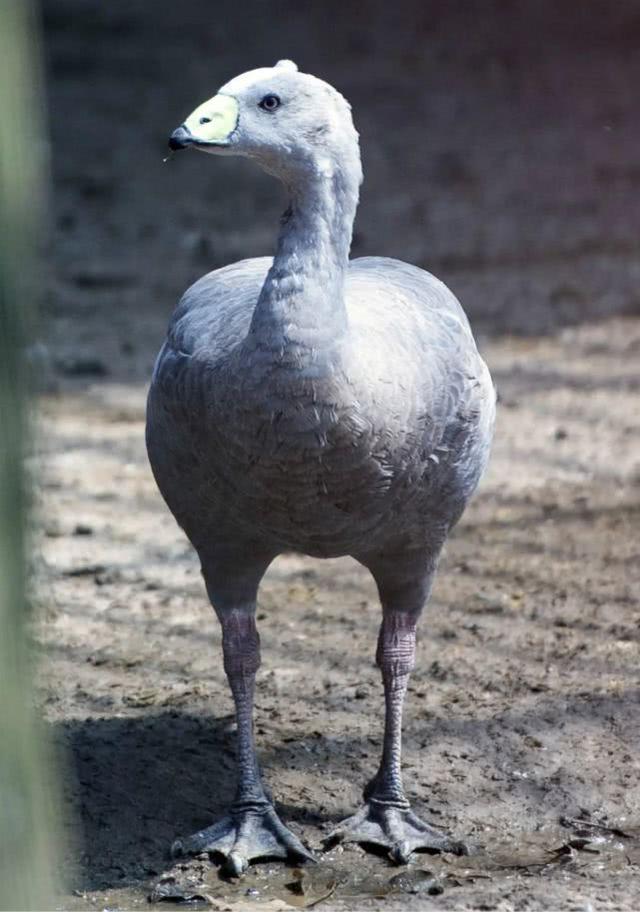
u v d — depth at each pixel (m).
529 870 7.37
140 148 25.23
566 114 26.81
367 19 35.25
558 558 11.11
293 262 6.62
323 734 8.69
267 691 9.23
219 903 7.04
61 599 10.68
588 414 14.14
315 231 6.63
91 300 17.81
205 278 7.93
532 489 12.51
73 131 26.25
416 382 6.92
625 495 12.30
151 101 28.14
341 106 6.79
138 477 13.03
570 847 7.55
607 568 10.89
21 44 3.17
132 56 31.75
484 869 7.41
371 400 6.67
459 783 8.16
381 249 19.61
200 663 9.67
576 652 9.58
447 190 22.48
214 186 23.11
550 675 9.28
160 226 20.92
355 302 7.19
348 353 6.61
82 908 7.09
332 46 32.59
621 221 20.66
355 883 7.32
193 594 10.82
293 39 33.28
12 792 3.51
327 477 6.77
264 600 10.63
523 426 13.91
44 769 3.59
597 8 35.09
